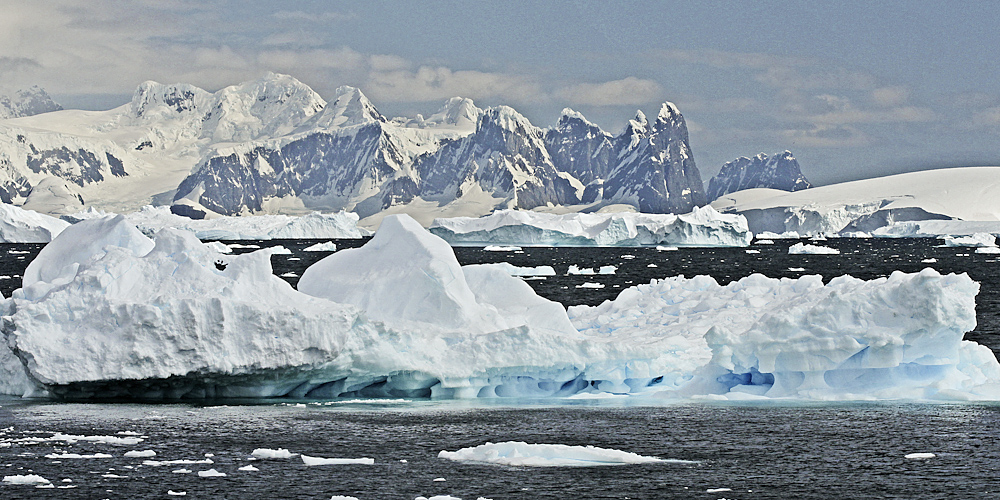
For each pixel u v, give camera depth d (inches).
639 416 3481.8
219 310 3511.3
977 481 2674.7
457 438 3132.4
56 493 2509.8
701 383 3964.1
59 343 3494.1
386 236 4387.3
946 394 3703.3
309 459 2819.9
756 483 2652.6
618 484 2630.4
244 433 3152.1
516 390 3905.0
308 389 3782.0
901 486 2635.3
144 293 3636.8
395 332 3727.9
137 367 3464.6
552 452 2906.0
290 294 3742.6
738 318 4530.0
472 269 4650.6
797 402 3708.2
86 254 4333.2
